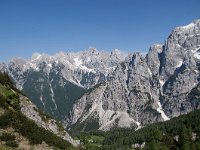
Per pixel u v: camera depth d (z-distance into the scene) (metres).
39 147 97.69
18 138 96.94
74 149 107.50
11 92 122.62
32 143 97.56
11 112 106.31
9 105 113.00
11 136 95.19
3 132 96.00
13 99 117.44
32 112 128.25
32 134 100.62
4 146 90.56
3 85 125.44
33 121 115.25
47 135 105.62
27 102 130.25
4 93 118.31
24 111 122.19
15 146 92.94
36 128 105.62
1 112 104.38
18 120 103.94
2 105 107.88
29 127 103.06
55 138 107.25
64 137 137.12
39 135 102.12
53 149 100.12
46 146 100.19
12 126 100.19
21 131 100.00
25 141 97.38
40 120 129.25
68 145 108.06
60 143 105.25
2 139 93.62
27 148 94.38
